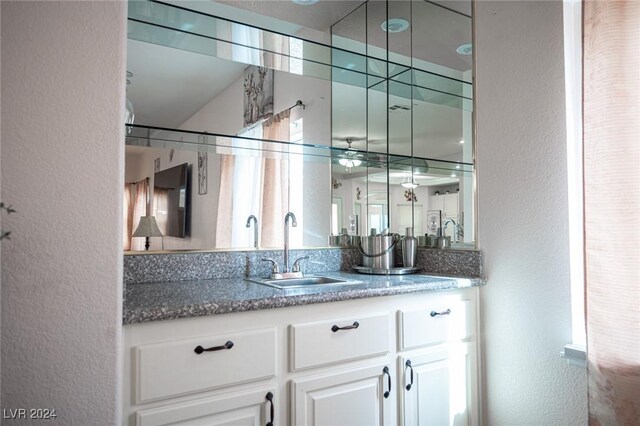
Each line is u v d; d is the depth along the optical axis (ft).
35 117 3.20
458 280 5.81
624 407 4.03
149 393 3.71
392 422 5.18
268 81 7.11
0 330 3.03
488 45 6.23
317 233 7.18
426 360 5.51
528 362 5.50
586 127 4.51
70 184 3.29
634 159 4.12
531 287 5.51
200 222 6.17
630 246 4.09
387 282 5.65
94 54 3.43
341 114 7.66
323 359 4.67
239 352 4.17
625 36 4.22
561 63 5.25
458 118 6.73
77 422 3.23
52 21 3.29
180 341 3.90
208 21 5.66
